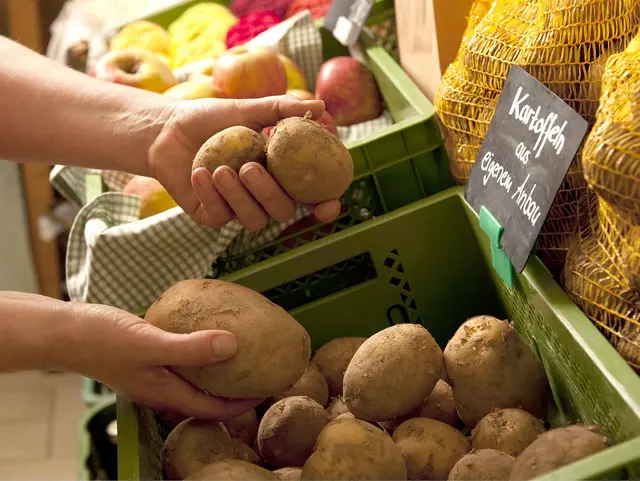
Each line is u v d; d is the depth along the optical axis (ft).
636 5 2.85
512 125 2.94
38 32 8.00
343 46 5.36
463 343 2.95
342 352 3.51
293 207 3.04
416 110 3.94
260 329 2.64
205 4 6.03
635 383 2.30
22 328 2.51
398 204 3.86
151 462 2.85
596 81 2.81
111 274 3.65
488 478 2.46
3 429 7.51
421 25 4.18
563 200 3.05
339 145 2.94
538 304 2.85
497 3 3.30
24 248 8.56
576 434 2.32
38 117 3.44
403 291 3.71
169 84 4.68
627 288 2.56
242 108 3.28
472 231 3.58
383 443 2.54
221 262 3.84
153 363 2.58
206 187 2.93
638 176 2.25
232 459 2.60
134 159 3.42
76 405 7.84
